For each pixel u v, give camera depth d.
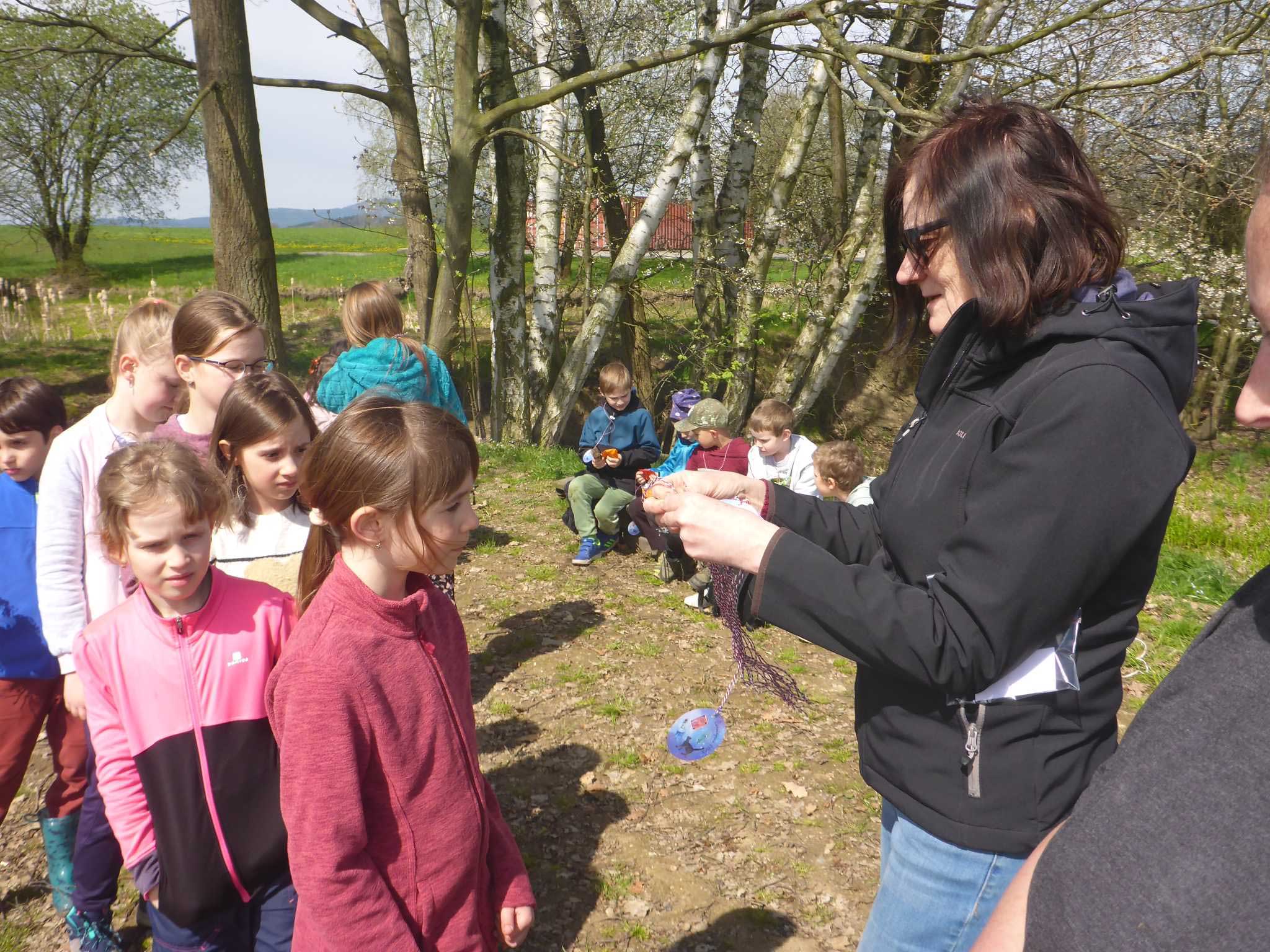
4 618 2.61
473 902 1.72
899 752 1.44
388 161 12.62
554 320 10.68
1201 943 0.65
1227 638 0.76
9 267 27.39
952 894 1.39
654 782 3.66
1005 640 1.20
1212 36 8.56
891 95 7.48
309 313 17.30
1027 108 1.40
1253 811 0.66
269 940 1.91
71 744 2.71
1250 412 0.74
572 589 5.69
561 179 11.09
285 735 1.55
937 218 1.40
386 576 1.67
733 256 12.16
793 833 3.35
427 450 1.56
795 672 4.71
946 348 1.40
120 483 1.82
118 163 22.20
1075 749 1.33
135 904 2.89
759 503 1.79
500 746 3.89
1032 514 1.19
